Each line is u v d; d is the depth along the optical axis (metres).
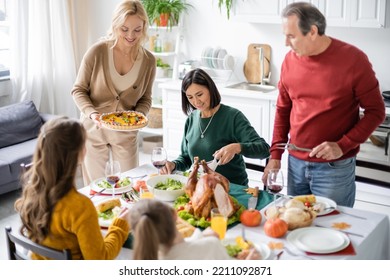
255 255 2.02
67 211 1.99
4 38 5.45
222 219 2.18
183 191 2.65
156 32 5.60
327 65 2.73
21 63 5.31
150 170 3.11
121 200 2.64
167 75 5.62
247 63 5.21
